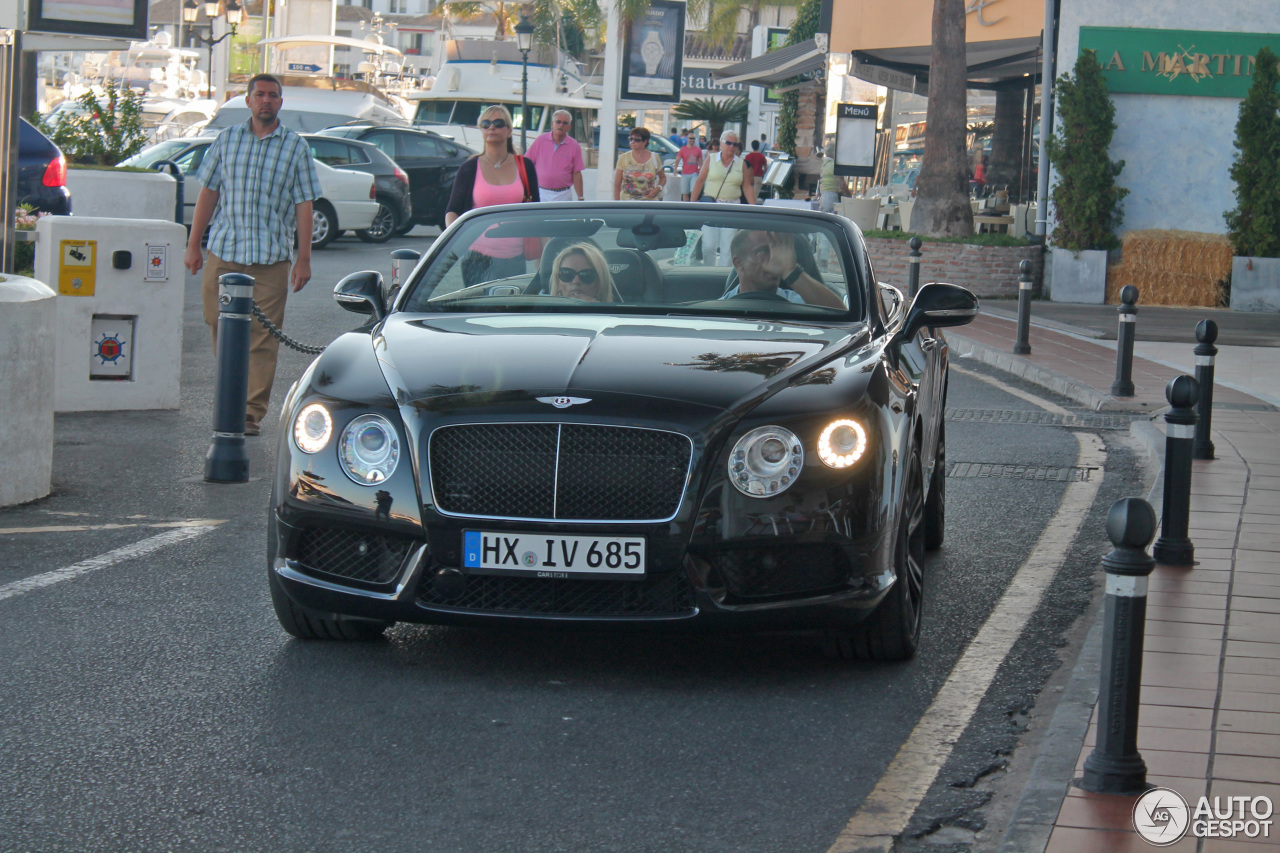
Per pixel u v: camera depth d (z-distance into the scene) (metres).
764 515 6.30
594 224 8.54
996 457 13.20
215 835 4.94
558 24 71.94
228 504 10.51
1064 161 30.48
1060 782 5.27
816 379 6.72
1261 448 12.82
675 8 49.28
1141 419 14.88
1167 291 29.89
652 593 6.37
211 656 6.95
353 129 39.81
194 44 102.81
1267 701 6.16
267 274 13.12
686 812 5.22
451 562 6.39
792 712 6.34
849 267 8.26
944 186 31.61
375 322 7.96
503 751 5.79
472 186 16.81
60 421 13.71
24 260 16.58
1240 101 30.97
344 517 6.53
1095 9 30.97
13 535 9.35
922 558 7.43
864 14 39.38
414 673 6.75
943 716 6.34
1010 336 22.59
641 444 6.32
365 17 156.75
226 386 11.27
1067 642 7.52
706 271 8.18
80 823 5.02
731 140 29.80
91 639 7.18
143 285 14.38
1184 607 7.67
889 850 4.93
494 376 6.67
